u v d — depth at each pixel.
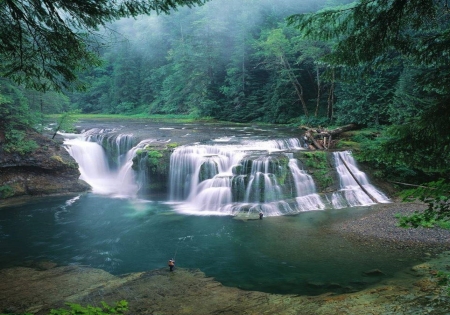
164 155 20.48
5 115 19.83
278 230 13.84
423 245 11.59
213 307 8.22
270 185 17.42
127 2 6.14
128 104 58.97
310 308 7.92
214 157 19.53
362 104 27.28
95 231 14.30
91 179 23.62
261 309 8.03
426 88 6.17
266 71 43.22
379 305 7.73
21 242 13.13
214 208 17.17
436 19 5.26
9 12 5.73
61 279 9.98
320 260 10.96
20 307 8.36
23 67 6.48
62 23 6.03
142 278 9.99
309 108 39.34
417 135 4.73
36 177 20.20
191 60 45.59
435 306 7.42
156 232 14.07
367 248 11.69
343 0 35.62
